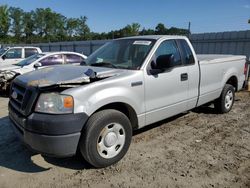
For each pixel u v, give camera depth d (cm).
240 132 527
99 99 354
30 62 1005
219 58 607
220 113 647
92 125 349
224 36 1552
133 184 343
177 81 475
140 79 409
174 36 498
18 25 8231
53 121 323
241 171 376
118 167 382
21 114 355
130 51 461
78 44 2914
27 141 342
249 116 636
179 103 489
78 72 391
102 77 377
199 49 1688
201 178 357
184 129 538
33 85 346
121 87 383
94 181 349
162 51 459
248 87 959
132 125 424
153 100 434
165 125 560
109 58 474
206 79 555
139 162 397
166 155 421
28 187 336
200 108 696
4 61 1294
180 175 363
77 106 336
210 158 413
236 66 662
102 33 6694
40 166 386
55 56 1062
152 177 358
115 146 385
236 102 788
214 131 530
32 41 8281
